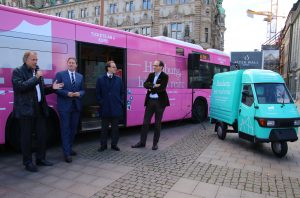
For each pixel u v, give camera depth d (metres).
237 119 7.79
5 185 4.68
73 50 7.10
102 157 6.35
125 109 8.54
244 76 7.62
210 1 44.12
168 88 10.23
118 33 8.25
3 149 6.94
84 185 4.73
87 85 9.18
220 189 4.71
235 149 7.42
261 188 4.82
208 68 12.31
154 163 5.97
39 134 5.57
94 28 7.59
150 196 4.35
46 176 5.10
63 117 5.94
